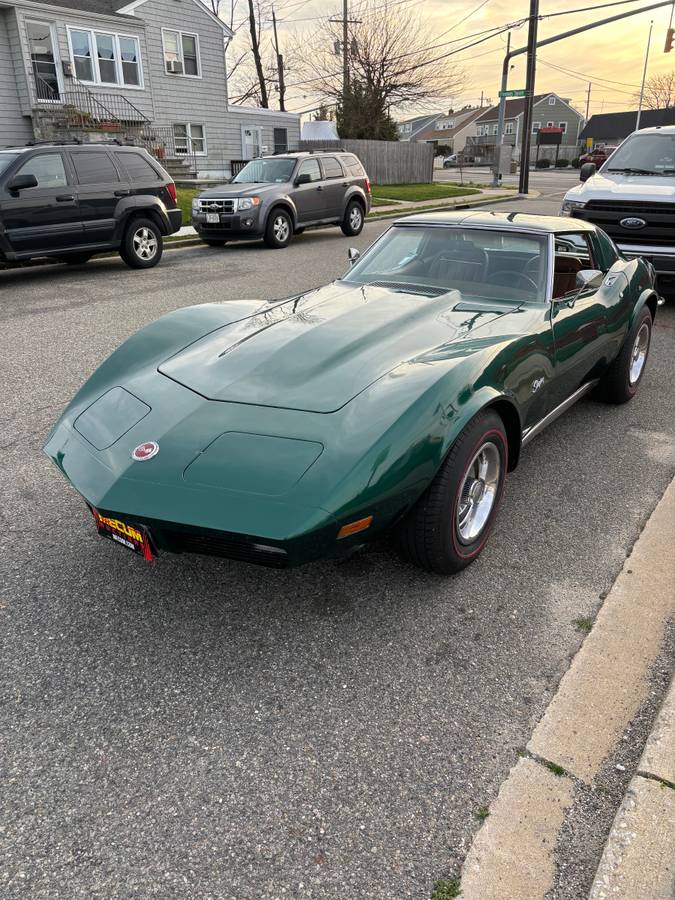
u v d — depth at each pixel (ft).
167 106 86.22
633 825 6.41
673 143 29.37
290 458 8.11
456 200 84.07
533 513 12.44
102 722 7.76
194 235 52.24
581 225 15.30
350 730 7.69
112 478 8.46
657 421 16.98
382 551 11.05
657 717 7.61
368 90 132.16
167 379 10.13
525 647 9.04
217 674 8.47
